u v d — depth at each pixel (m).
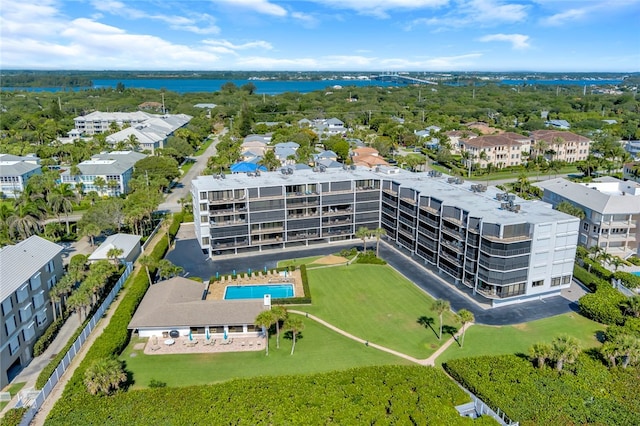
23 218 108.56
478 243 87.56
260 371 67.69
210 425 55.09
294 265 105.75
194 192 112.62
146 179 155.88
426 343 75.00
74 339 72.75
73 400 58.44
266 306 79.06
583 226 115.56
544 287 88.19
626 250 111.56
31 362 70.25
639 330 73.50
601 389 62.12
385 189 119.25
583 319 82.50
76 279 81.25
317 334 77.81
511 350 72.88
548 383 62.84
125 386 63.97
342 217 119.19
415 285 95.94
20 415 56.00
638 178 163.25
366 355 71.69
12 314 66.75
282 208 112.00
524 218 85.94
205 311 77.50
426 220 101.94
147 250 114.31
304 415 56.38
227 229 108.94
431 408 57.44
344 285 96.12
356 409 57.31
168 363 69.62
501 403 58.78
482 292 86.69
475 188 105.75
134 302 82.50
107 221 120.38
